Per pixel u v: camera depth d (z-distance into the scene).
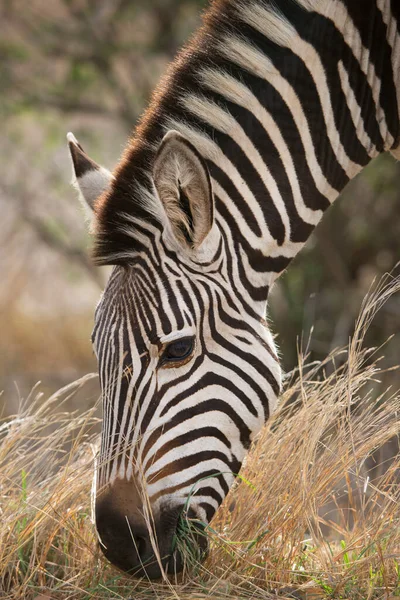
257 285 6.70
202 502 6.24
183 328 6.17
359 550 6.99
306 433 7.49
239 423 6.36
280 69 6.86
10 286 21.11
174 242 6.27
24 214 19.25
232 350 6.38
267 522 7.01
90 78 17.97
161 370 6.16
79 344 19.03
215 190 6.60
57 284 22.50
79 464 7.48
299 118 6.89
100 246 6.41
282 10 6.95
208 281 6.35
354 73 7.10
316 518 7.29
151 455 6.09
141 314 6.19
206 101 6.68
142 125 6.79
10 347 19.11
